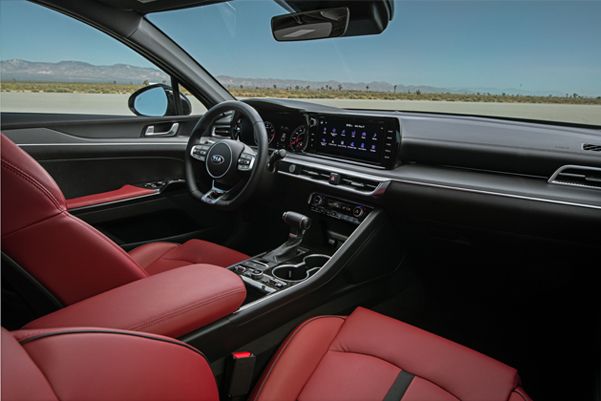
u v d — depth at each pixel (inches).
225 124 98.0
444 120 76.9
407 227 72.9
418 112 93.2
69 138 85.2
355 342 47.0
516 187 62.1
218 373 43.8
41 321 30.4
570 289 66.5
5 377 17.4
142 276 39.0
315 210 79.9
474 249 69.2
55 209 33.2
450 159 72.1
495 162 68.4
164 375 24.5
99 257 35.8
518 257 65.8
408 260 81.3
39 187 31.9
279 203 86.5
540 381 66.6
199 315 35.9
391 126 72.1
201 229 98.0
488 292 77.4
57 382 19.3
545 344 74.1
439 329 76.7
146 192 89.5
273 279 60.1
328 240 80.1
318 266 72.2
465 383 41.1
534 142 65.8
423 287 84.8
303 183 79.8
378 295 75.0
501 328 77.3
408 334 47.4
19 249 32.0
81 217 80.4
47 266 33.5
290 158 83.4
